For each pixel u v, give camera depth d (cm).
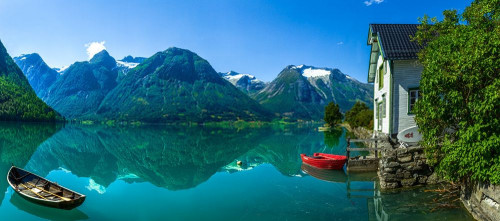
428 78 1119
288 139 5525
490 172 950
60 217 1249
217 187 1773
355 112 6475
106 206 1403
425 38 1675
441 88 1069
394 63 1856
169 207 1387
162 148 3994
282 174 2141
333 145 4034
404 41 1914
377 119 2420
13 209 1325
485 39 977
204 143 4812
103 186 1816
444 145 1141
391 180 1578
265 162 2747
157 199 1520
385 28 2059
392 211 1258
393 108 1847
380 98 2219
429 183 1566
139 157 3112
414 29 2030
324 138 5359
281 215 1266
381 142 1897
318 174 2100
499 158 931
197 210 1342
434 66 1080
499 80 908
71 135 5959
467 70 986
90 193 1641
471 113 1002
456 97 1020
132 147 4047
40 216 1256
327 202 1441
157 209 1356
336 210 1320
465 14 1356
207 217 1250
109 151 3522
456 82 1033
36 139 4644
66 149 3544
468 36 1048
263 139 5647
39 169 2283
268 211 1320
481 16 1162
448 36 1194
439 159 1323
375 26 2086
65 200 1244
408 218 1172
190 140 5431
